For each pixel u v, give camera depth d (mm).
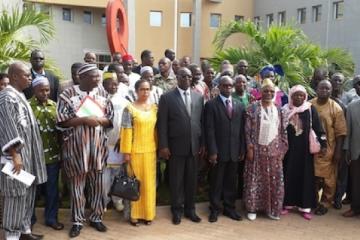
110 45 14258
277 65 9250
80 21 26844
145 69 6184
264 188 5582
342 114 5727
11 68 4340
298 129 5645
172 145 5320
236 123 5469
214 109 5430
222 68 7414
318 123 5656
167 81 6742
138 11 27047
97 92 4961
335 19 22797
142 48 27250
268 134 5453
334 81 6418
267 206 5609
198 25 26969
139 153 5219
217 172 5516
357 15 21219
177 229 5242
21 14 8281
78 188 4910
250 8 29062
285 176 5770
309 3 24484
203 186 6875
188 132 5285
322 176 5746
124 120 5164
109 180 5547
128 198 5074
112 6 14117
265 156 5492
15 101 4219
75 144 4762
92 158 4824
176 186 5410
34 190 4625
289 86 8961
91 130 4789
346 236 5148
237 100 5648
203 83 6812
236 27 10578
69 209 5805
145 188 5281
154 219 5562
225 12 28266
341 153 5879
